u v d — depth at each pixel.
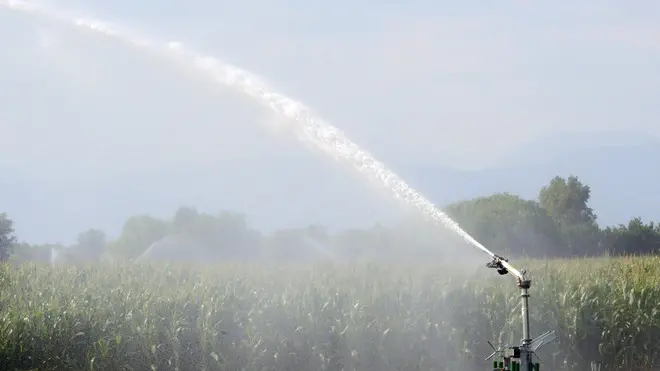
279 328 27.95
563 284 31.92
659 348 30.38
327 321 28.30
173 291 29.53
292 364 27.48
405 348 28.88
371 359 28.30
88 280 31.17
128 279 31.47
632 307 30.75
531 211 92.81
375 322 28.62
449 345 29.20
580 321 29.69
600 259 42.12
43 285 29.45
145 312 26.84
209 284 30.38
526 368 15.95
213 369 26.36
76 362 25.39
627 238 100.06
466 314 30.27
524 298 16.22
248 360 26.53
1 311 26.56
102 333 26.03
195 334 26.72
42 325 25.44
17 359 24.94
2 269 32.41
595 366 28.62
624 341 29.91
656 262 39.66
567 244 93.44
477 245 18.55
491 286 32.12
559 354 29.75
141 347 26.02
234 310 28.14
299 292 29.86
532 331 29.94
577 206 135.25
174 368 26.03
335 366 28.06
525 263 39.00
